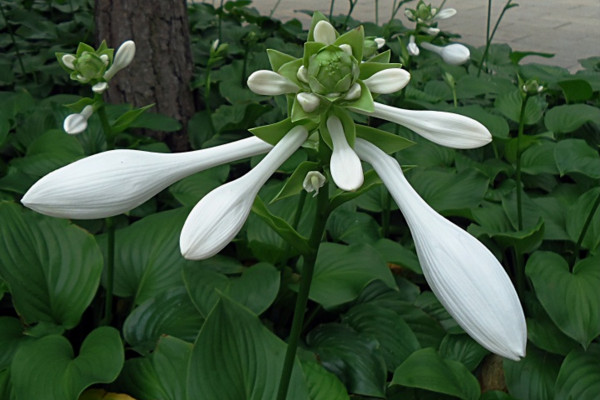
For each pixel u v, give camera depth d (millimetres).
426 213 263
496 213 751
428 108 953
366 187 316
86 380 495
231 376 461
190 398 446
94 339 550
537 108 957
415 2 2648
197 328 592
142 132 995
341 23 1407
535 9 2723
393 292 692
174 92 990
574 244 765
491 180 875
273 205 740
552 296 594
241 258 747
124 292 646
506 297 237
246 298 596
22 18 1371
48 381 503
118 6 929
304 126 278
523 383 588
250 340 474
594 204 663
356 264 642
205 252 247
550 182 903
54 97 1014
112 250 599
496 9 2686
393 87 266
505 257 756
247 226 721
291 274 681
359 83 263
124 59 486
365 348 596
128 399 521
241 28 1401
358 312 650
